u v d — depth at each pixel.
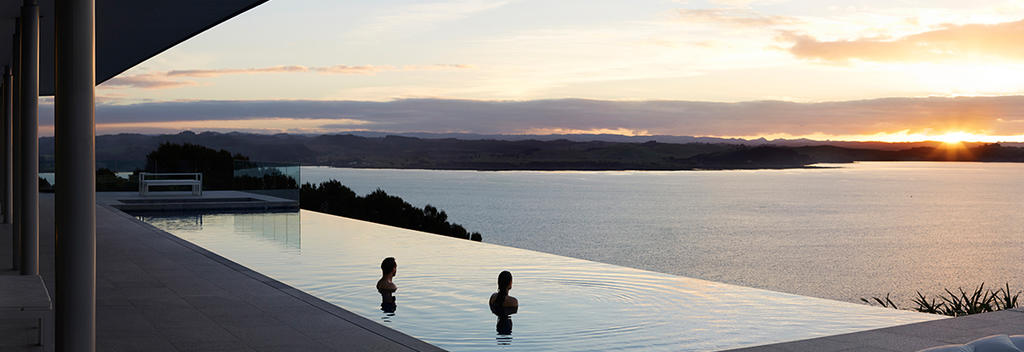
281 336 4.98
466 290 7.64
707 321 6.23
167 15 7.68
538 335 5.75
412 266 9.27
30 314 4.34
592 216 45.44
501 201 52.16
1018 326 5.17
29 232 7.49
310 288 7.75
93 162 3.54
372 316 6.45
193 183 20.05
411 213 23.70
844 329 5.92
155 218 16.34
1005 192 75.00
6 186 11.92
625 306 6.87
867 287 21.31
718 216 48.62
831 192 73.06
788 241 35.47
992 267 27.05
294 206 11.99
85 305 3.55
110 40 9.31
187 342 4.81
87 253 3.54
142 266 8.12
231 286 6.90
